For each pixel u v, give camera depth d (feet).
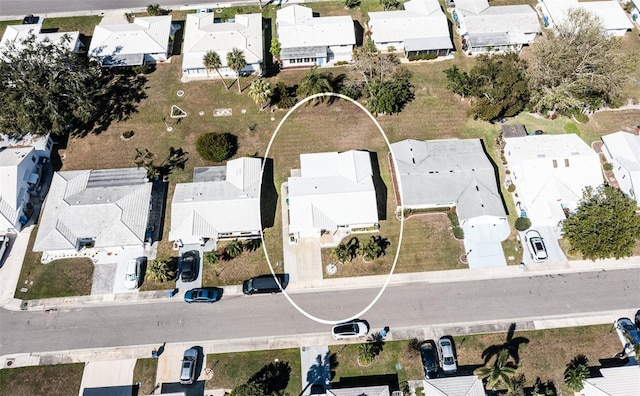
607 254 208.54
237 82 286.87
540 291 213.25
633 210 216.13
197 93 282.56
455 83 275.18
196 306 210.18
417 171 238.48
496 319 206.08
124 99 278.26
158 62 297.94
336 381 191.93
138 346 199.62
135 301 211.20
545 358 196.54
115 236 219.20
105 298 211.61
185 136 263.08
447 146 250.57
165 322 205.77
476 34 299.58
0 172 228.43
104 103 275.59
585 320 205.77
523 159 236.02
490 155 256.11
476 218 224.33
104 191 232.94
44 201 239.09
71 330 203.51
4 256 222.28
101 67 282.36
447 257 222.48
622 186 240.73
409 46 293.64
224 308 209.77
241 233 226.79
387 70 291.79
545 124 268.62
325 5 332.19
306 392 189.37
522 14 305.94
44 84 244.83
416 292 213.46
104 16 325.62
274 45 292.20
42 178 246.88
